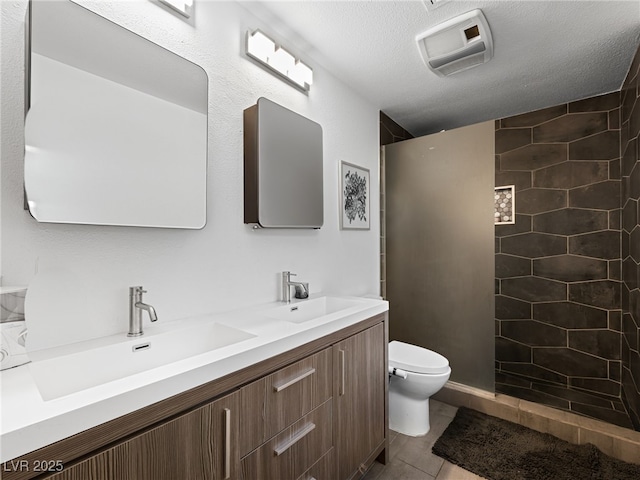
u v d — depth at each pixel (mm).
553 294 2594
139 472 720
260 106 1574
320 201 1972
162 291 1248
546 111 2596
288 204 1738
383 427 1718
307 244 1969
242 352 956
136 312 1112
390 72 2180
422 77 2246
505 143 2781
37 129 936
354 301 1754
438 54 1938
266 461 1030
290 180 1754
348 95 2371
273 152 1648
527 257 2709
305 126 1868
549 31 1762
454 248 2537
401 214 2797
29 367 833
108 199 1074
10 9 928
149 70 1195
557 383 2566
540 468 1665
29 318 934
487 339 2367
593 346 2424
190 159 1306
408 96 2541
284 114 1722
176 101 1269
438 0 1544
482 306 2398
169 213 1236
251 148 1562
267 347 1035
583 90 2459
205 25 1416
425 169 2680
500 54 1976
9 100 920
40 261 958
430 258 2648
